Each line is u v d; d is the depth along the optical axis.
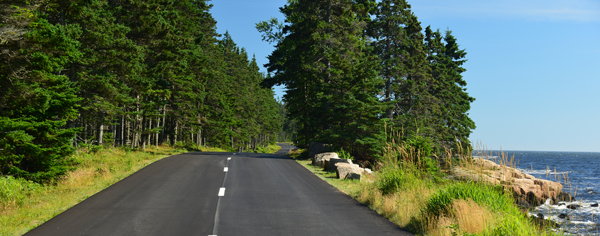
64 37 12.55
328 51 35.22
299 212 9.64
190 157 27.28
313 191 13.38
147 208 9.61
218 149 65.44
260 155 33.84
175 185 13.73
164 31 30.30
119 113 26.22
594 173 50.03
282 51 39.00
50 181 13.50
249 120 83.25
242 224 8.10
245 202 10.76
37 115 13.15
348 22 35.81
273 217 8.93
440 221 7.98
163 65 30.66
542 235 7.00
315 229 7.89
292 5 38.59
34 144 12.42
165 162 22.72
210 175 16.88
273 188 13.67
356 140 28.78
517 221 6.94
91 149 23.69
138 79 25.50
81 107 22.39
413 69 44.91
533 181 20.50
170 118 49.88
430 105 47.53
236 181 15.16
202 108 50.66
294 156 33.72
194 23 43.00
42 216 8.60
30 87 12.55
